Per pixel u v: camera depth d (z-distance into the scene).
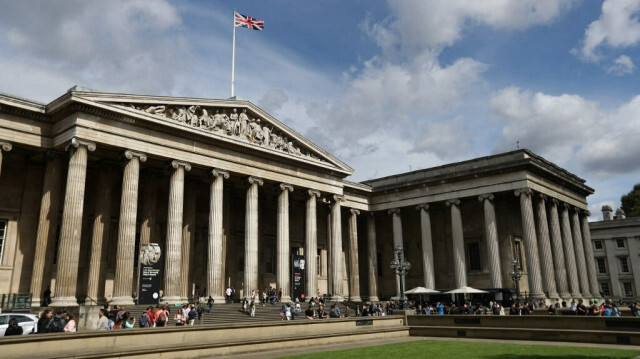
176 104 46.81
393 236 71.81
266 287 62.22
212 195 49.41
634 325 29.88
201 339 25.16
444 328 36.88
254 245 52.12
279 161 56.47
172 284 44.31
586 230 74.12
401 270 47.22
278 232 55.81
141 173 50.09
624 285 97.00
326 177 62.44
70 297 38.16
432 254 65.50
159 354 22.17
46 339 19.64
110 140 41.91
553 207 64.31
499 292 56.72
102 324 28.47
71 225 38.75
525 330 33.03
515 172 59.41
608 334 29.84
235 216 60.91
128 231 42.09
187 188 53.50
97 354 19.92
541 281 59.03
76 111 40.25
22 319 29.09
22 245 43.56
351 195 69.44
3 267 42.16
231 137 50.50
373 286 69.31
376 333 35.38
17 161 44.66
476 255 67.19
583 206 73.88
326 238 71.00
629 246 97.00
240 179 55.12
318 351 26.83
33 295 39.84
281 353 25.88
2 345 18.38
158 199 53.25
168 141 46.16
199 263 56.03
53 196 42.03
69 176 39.47
